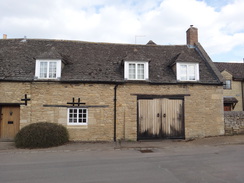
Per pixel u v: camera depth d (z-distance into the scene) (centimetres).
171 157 678
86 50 1279
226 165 570
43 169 546
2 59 1096
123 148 838
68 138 978
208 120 1075
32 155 718
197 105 1075
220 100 1093
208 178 466
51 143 862
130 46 1393
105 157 686
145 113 1051
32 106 990
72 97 1012
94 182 446
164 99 1066
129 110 1038
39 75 999
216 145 884
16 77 981
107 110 1027
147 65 1063
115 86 1036
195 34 1482
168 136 1053
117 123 1029
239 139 986
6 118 1010
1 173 512
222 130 1083
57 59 1009
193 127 1064
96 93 1026
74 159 657
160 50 1374
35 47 1248
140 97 1051
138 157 683
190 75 1103
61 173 510
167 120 1059
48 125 903
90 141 998
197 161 618
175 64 1112
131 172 514
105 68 1116
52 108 999
